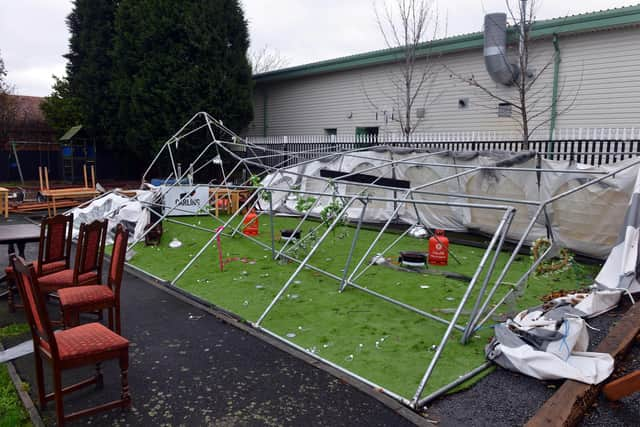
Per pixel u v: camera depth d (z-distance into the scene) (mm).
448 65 14664
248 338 4828
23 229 6273
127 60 18703
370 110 17078
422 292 6250
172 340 4781
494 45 12523
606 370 3844
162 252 8828
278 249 8859
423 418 3375
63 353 3172
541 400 3592
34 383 3900
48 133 24906
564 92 12320
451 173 10180
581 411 3391
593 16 11328
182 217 12461
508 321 4570
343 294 6176
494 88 13617
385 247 9117
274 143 18391
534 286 6535
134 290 6527
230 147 18750
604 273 6219
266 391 3764
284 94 20422
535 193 8602
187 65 18000
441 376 3961
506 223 4445
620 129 10531
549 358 3861
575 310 5121
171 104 18047
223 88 18266
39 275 5195
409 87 14891
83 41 21609
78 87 21922
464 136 13328
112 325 4711
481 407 3516
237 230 9805
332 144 16562
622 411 3512
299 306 5730
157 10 17859
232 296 6168
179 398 3658
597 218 7676
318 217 12344
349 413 3451
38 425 3297
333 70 17812
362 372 4051
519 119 13117
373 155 11727
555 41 12211
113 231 9719
